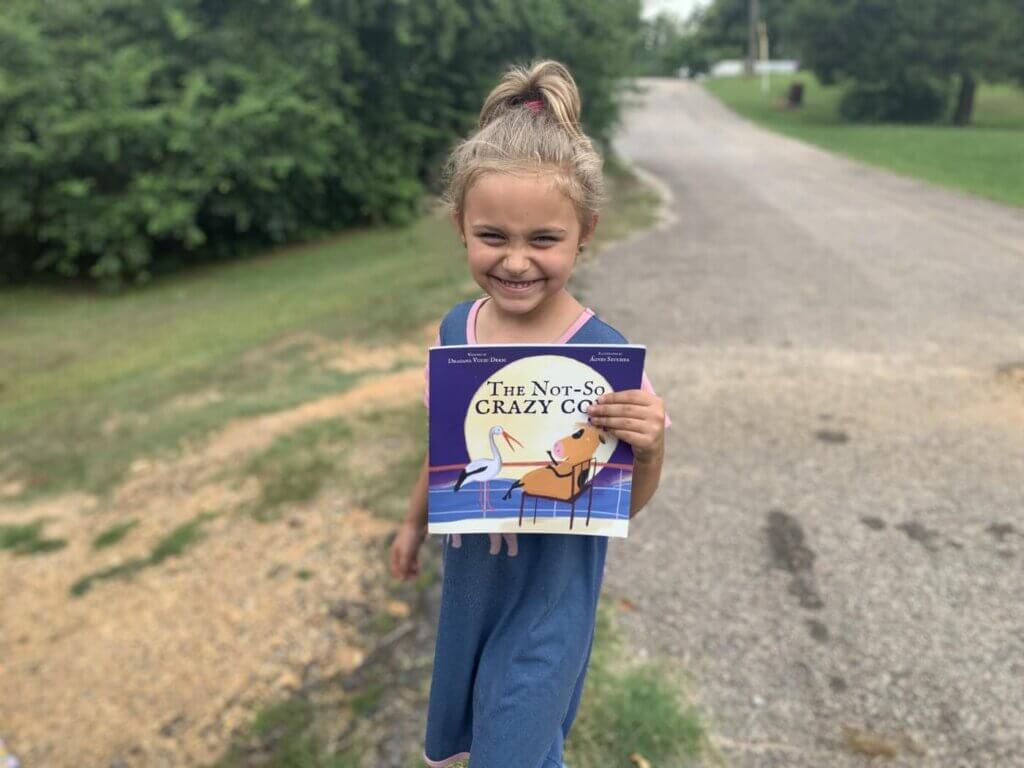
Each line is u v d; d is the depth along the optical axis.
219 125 11.39
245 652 3.08
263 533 3.84
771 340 5.88
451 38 13.88
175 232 11.52
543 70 1.41
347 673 2.90
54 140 10.60
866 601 2.96
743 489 3.79
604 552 1.56
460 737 1.66
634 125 29.06
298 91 12.70
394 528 3.73
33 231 11.56
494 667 1.48
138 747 2.73
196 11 12.42
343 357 6.45
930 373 5.07
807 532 3.41
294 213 13.84
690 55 60.72
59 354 8.23
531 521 1.42
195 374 6.53
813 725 2.44
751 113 32.84
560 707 1.44
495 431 1.40
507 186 1.27
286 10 12.81
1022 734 2.36
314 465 4.41
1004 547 3.23
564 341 1.44
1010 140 19.89
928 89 28.72
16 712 2.95
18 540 4.15
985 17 27.11
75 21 11.82
